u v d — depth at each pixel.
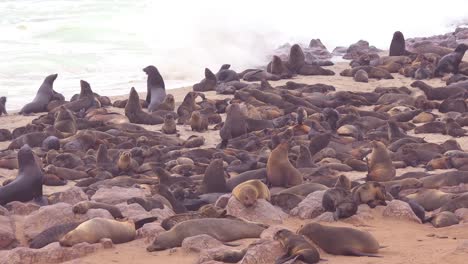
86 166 30.77
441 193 23.81
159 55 61.72
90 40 68.12
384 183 25.95
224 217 19.83
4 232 19.44
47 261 17.70
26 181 24.86
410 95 44.25
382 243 18.64
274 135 32.72
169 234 18.56
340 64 58.50
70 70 56.81
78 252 17.95
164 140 35.47
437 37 71.81
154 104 43.69
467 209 22.17
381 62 55.25
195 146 35.16
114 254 18.02
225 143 34.50
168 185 27.02
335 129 37.31
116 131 37.03
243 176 26.95
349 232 17.48
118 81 53.53
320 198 22.44
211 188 26.30
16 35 69.44
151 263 17.17
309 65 54.19
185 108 41.53
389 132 34.72
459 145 32.50
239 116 36.28
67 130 37.22
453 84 46.03
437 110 41.84
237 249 17.36
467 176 26.03
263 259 16.41
